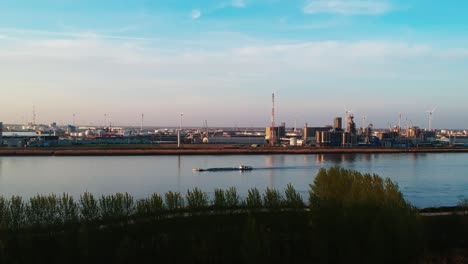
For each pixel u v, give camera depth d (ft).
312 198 222.28
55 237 199.41
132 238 206.80
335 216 210.79
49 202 213.25
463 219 252.83
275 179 557.33
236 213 229.04
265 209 233.14
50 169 654.94
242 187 487.20
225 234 212.43
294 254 210.18
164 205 233.14
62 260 193.06
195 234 211.82
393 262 205.98
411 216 213.46
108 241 201.67
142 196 424.05
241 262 202.49
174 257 203.10
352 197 221.46
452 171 642.63
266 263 198.08
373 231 203.82
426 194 429.79
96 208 218.18
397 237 205.26
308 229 218.38
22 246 189.37
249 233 197.88
